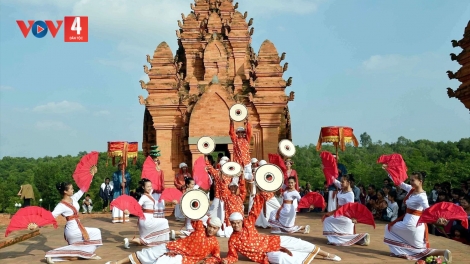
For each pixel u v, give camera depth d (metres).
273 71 19.27
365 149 119.31
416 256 8.16
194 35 21.66
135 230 13.59
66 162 98.25
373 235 11.45
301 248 7.90
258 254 7.78
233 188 11.07
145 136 22.62
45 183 70.19
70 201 8.84
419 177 8.23
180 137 19.25
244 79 20.78
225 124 18.34
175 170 19.06
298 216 17.05
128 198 9.49
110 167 74.44
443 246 9.77
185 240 7.64
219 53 20.39
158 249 7.67
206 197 7.75
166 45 19.92
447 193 12.80
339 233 9.83
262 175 8.12
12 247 10.84
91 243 8.80
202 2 23.06
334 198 11.81
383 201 14.91
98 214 18.97
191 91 19.80
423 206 8.13
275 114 19.12
